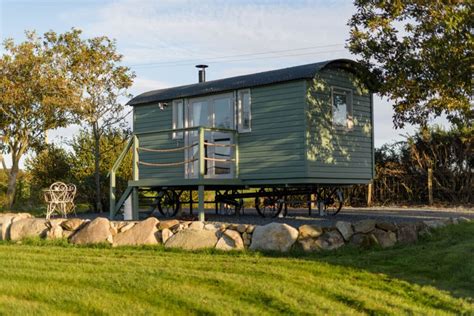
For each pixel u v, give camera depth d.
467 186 20.05
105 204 20.30
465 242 10.02
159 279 7.78
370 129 16.02
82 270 8.54
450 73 11.72
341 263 8.80
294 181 14.15
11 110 20.84
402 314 6.54
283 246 9.91
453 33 11.42
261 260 9.14
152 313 6.50
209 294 7.13
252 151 14.95
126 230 11.38
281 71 14.90
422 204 20.59
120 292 7.31
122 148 20.73
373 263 8.93
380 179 21.59
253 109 14.98
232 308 6.62
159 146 17.36
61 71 20.23
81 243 11.53
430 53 12.02
